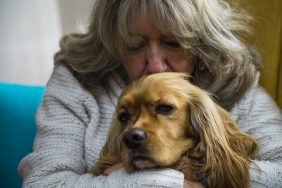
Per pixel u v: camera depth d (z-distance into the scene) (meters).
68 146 1.54
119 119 1.42
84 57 1.72
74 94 1.65
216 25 1.59
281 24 2.06
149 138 1.25
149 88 1.35
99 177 1.34
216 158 1.37
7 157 2.13
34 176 1.42
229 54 1.57
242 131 1.51
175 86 1.38
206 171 1.37
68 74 1.72
